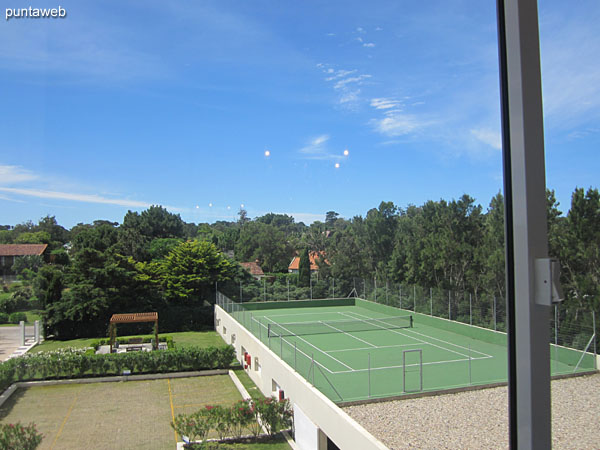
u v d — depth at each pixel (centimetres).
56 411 1723
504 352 1889
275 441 1413
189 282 3872
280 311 3347
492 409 1148
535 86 205
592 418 570
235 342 2756
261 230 5266
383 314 3117
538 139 203
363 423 1077
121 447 1448
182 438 1435
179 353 2409
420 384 1301
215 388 2166
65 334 3269
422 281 3088
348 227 4056
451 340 2181
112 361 2261
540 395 197
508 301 214
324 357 1819
